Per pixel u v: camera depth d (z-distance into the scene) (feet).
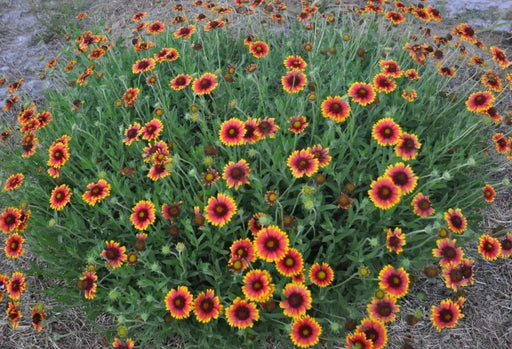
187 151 3.82
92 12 6.47
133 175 3.35
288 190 3.14
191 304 2.72
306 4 4.86
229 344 2.96
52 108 4.33
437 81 4.54
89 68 4.08
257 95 4.14
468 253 3.60
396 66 3.50
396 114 3.55
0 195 3.75
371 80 4.00
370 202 3.01
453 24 5.75
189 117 3.47
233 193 3.32
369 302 3.09
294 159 2.93
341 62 4.33
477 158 3.69
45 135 4.03
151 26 4.29
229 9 4.62
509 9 5.95
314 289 3.10
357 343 2.60
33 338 3.29
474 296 3.39
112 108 4.10
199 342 2.96
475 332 3.21
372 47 4.72
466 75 5.01
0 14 6.61
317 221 3.19
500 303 3.35
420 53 4.04
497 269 3.54
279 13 5.16
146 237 3.05
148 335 3.00
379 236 3.20
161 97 3.87
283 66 4.51
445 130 3.96
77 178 3.81
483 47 3.92
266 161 3.54
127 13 6.29
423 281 3.43
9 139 4.37
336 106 3.15
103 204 3.15
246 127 3.08
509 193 3.99
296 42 4.81
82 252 3.36
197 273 3.10
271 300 2.81
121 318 2.77
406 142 2.95
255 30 5.44
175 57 3.87
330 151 3.45
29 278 3.59
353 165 3.52
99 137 3.95
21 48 6.00
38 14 6.58
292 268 2.68
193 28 4.13
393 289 2.65
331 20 4.79
